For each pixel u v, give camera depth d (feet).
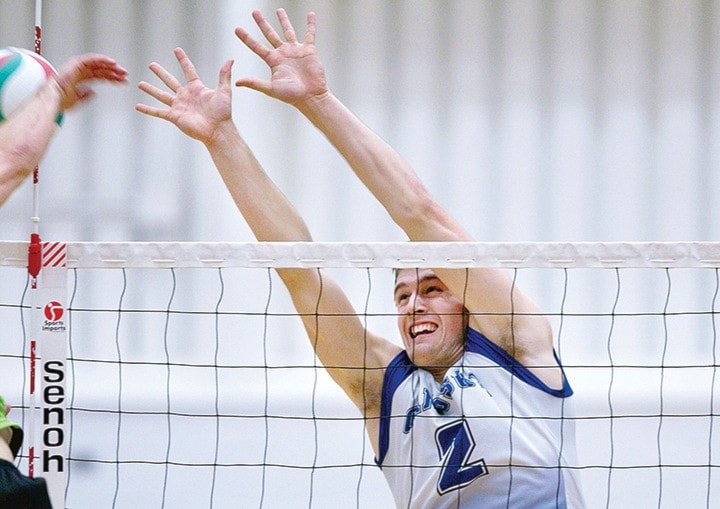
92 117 72.54
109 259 28.99
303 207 72.59
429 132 73.92
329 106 32.58
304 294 33.73
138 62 73.00
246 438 61.57
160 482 56.95
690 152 73.46
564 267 29.07
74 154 72.38
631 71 73.61
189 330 70.08
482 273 31.17
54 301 28.81
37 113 20.66
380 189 32.22
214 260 28.99
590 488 57.21
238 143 33.40
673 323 70.64
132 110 72.74
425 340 32.78
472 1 73.82
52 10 72.90
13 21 72.59
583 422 63.31
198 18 72.95
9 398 60.80
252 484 57.36
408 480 31.68
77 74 26.45
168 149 72.64
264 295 70.44
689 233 73.41
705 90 73.41
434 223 32.09
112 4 73.05
